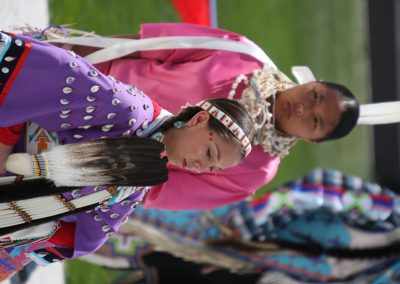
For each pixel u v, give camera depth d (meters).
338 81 24.23
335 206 10.73
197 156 5.75
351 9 25.80
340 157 22.86
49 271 9.84
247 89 7.97
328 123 8.09
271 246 11.12
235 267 11.25
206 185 8.19
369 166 24.42
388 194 10.84
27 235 5.93
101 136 5.69
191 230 11.17
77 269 11.12
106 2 12.84
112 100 5.53
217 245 11.20
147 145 5.52
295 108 8.06
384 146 20.91
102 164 5.41
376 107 8.70
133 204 6.24
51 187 5.48
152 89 8.09
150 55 8.27
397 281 10.80
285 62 21.50
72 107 5.47
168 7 15.05
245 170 8.16
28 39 5.39
